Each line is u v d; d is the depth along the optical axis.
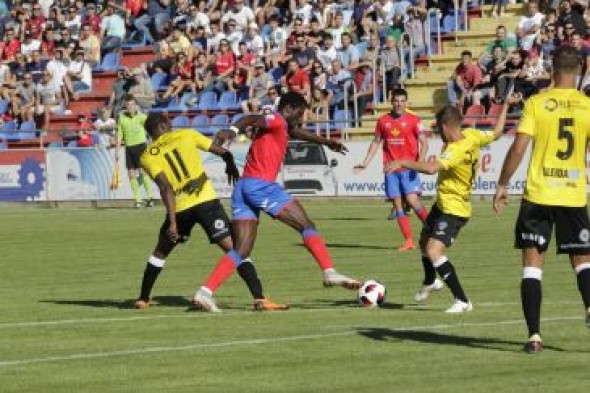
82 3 80.56
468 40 69.69
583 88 60.19
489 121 60.53
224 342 23.03
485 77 63.12
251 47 71.69
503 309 26.78
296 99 27.58
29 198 66.56
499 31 64.06
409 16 69.00
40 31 79.69
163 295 30.53
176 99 71.62
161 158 27.42
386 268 35.41
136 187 61.12
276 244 42.56
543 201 21.12
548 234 21.27
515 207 55.41
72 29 79.06
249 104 68.44
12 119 74.56
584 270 21.39
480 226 46.97
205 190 27.61
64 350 22.52
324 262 27.38
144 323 25.66
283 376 19.88
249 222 27.19
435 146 59.00
